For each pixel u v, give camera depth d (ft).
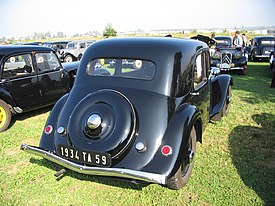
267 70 43.75
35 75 19.11
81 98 11.10
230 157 13.69
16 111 18.08
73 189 11.27
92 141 9.63
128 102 10.07
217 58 38.99
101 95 10.38
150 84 10.57
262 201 10.30
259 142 15.37
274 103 23.13
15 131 17.49
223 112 18.98
